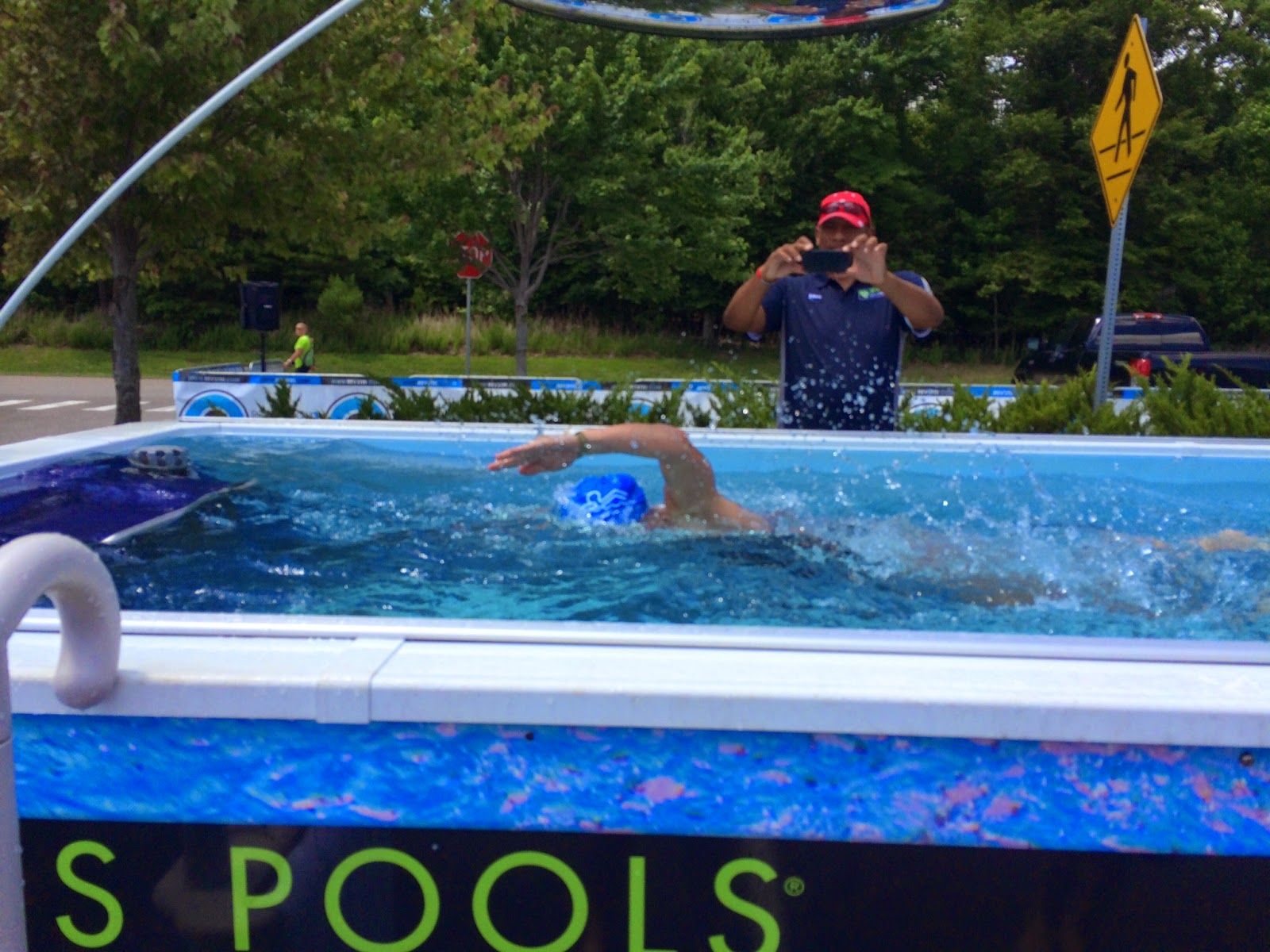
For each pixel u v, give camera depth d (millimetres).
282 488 3428
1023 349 30078
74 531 2742
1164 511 3322
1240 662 1391
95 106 7438
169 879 1375
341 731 1311
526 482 3617
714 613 2242
